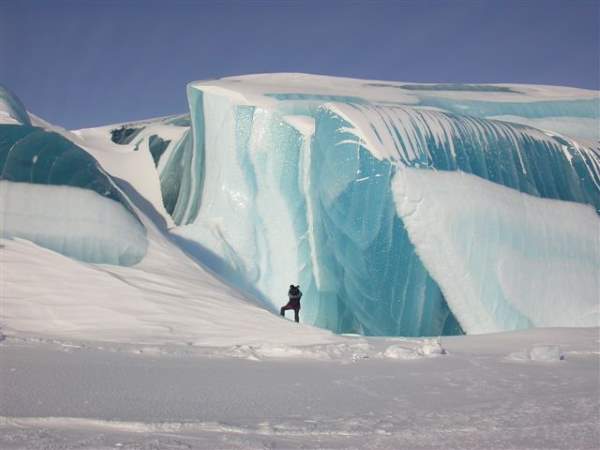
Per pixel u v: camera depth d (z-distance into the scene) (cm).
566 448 272
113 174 2100
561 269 1510
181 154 2034
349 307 1490
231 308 1052
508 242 1484
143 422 300
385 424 323
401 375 525
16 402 340
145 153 2264
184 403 364
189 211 1816
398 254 1463
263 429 301
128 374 470
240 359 611
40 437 262
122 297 1008
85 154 1433
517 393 441
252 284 1605
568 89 2594
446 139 1562
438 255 1449
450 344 877
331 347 712
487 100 2133
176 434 284
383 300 1451
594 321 1466
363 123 1545
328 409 365
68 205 1250
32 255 1099
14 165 1269
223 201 1700
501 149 1600
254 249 1644
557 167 1650
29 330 851
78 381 423
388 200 1485
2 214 1175
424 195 1469
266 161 1692
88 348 652
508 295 1447
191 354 637
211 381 455
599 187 1659
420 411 366
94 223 1254
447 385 476
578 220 1577
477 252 1456
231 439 277
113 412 327
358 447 272
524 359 657
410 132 1550
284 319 1018
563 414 356
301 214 1648
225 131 1741
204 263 1593
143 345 729
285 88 1953
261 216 1661
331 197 1538
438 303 1437
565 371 566
